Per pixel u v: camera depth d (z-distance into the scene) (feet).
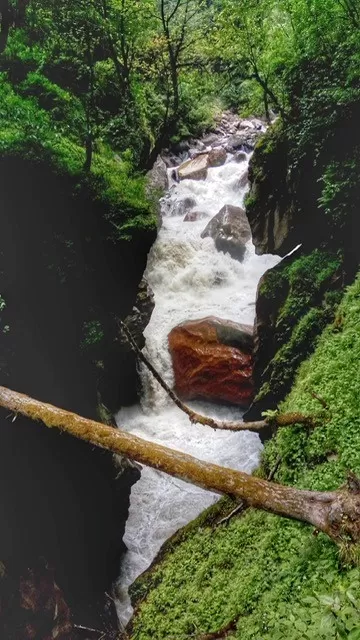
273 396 28.58
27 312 26.04
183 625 16.74
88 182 29.73
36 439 24.72
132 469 31.01
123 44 38.65
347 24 27.68
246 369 36.24
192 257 45.62
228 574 17.52
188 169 60.64
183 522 30.89
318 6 27.73
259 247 34.94
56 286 27.48
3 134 27.35
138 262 31.91
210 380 36.81
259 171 34.04
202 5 42.04
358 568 11.37
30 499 24.48
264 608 13.78
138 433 36.14
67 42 37.19
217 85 62.59
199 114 68.13
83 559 27.53
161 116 49.11
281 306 30.76
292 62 30.89
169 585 19.77
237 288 44.45
